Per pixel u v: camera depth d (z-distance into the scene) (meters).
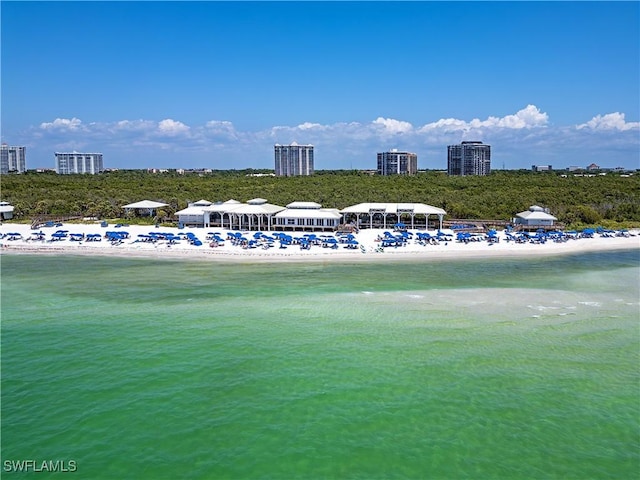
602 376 27.02
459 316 36.84
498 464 19.69
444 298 41.94
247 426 21.89
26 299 41.22
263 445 20.61
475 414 23.09
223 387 25.27
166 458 19.75
